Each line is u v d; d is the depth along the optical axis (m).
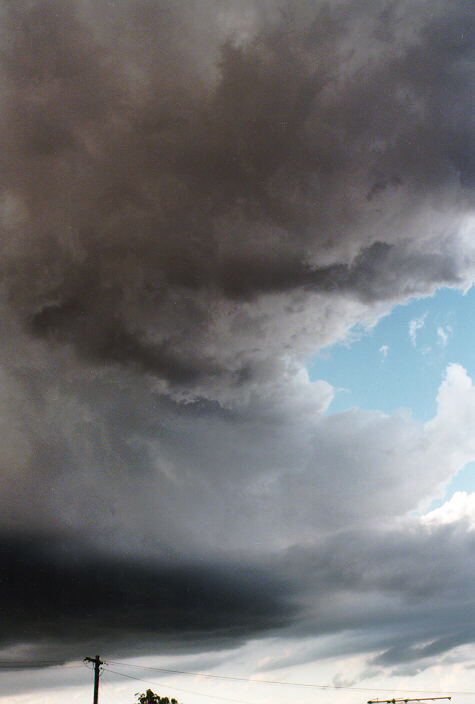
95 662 48.34
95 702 46.66
